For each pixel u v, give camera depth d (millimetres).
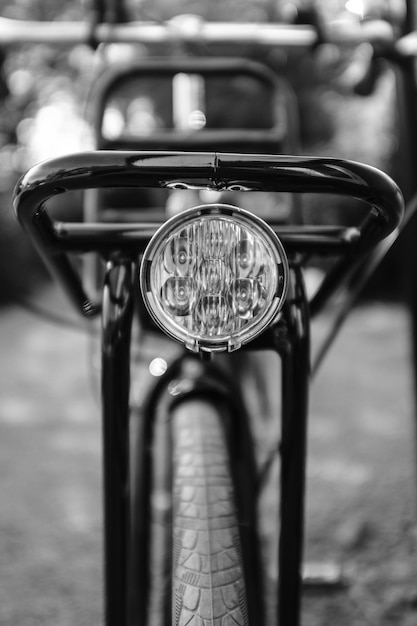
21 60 7172
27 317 4961
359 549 1315
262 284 573
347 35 1093
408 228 1113
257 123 5316
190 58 1216
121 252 675
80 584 1214
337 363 3152
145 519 840
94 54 1230
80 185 574
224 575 624
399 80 1105
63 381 2930
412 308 1124
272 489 1436
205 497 682
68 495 1612
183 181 568
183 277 571
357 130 5566
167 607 659
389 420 2197
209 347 573
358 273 946
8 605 1151
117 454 655
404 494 1564
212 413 783
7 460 1871
